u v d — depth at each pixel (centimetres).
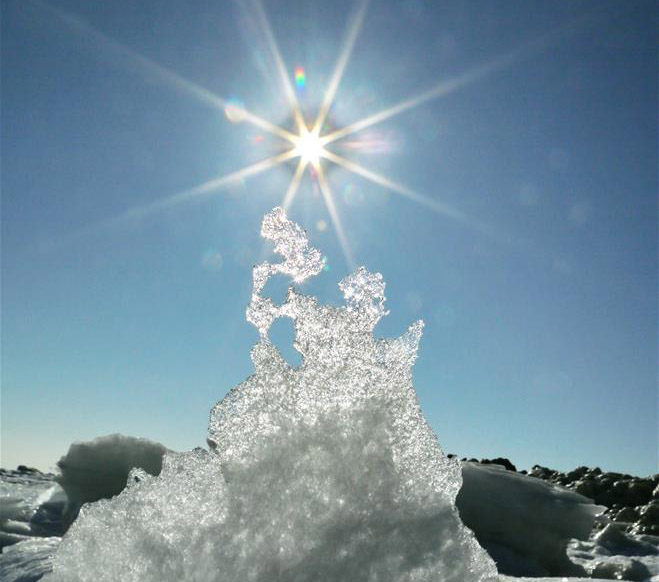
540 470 291
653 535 178
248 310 67
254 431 61
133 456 178
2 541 130
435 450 59
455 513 56
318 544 55
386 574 53
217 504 59
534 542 140
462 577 53
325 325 66
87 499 172
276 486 58
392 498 56
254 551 55
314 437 60
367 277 68
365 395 61
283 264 68
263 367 64
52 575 61
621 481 240
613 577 132
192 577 56
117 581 58
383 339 65
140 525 61
